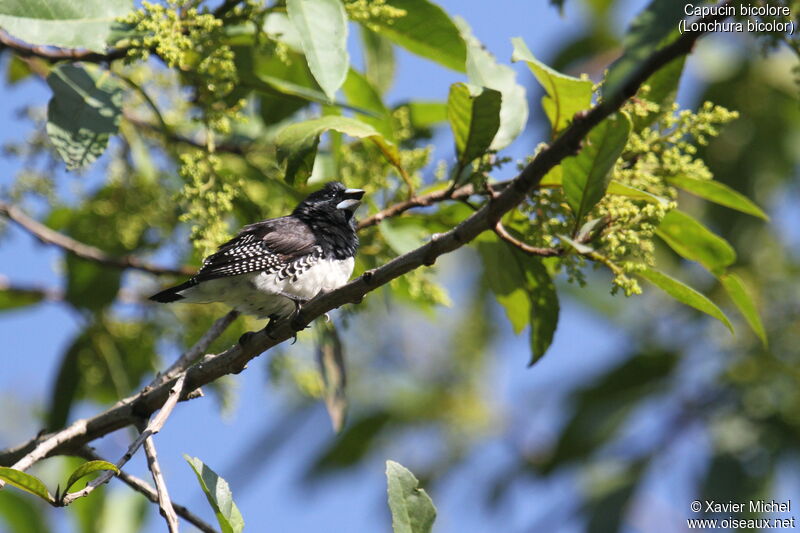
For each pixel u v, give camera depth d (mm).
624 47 6273
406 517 6723
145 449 7277
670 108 8555
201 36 8789
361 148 10867
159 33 8398
